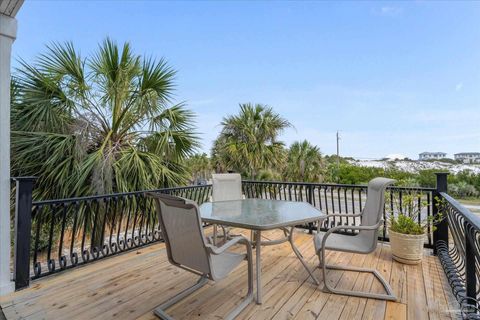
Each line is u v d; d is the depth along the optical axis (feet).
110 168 13.44
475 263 6.26
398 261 9.73
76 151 13.28
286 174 33.94
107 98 14.96
